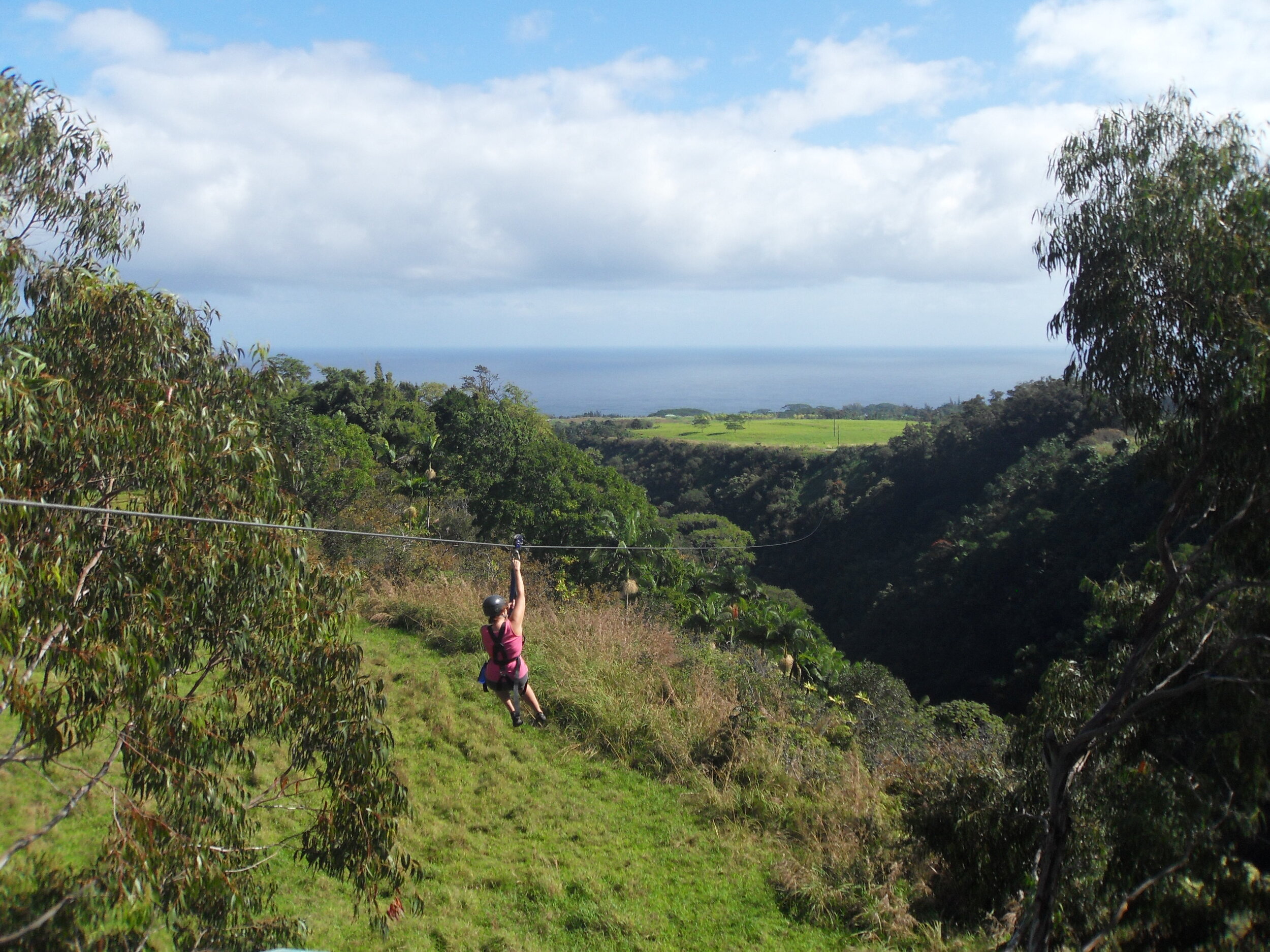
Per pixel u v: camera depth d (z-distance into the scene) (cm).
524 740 1350
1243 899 654
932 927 974
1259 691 641
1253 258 595
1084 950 694
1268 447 616
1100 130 700
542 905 934
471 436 3541
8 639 452
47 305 580
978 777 870
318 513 2306
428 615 1766
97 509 415
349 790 648
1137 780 707
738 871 1072
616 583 2572
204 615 607
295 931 646
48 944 559
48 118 595
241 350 700
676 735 1395
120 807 540
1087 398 745
